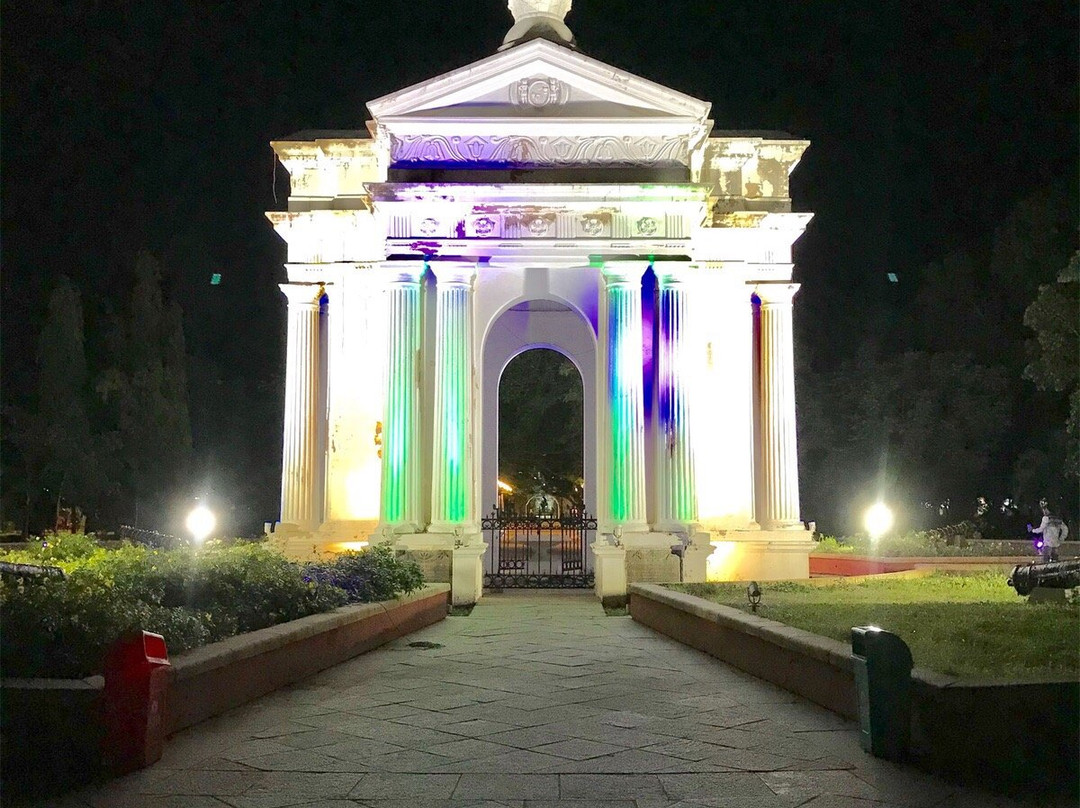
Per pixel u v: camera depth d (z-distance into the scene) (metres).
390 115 23.67
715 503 26.59
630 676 13.04
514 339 30.16
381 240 26.86
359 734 9.73
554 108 23.69
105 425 38.03
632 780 8.15
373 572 17.25
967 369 39.69
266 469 44.22
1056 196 38.00
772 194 28.14
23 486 35.75
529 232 23.39
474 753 9.00
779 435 27.12
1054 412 39.09
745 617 13.52
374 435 26.34
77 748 8.41
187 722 9.90
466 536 22.78
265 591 13.59
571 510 29.84
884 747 8.74
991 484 40.19
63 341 35.97
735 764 8.61
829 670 10.72
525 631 18.17
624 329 23.31
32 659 9.07
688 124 23.52
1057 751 8.15
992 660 9.77
